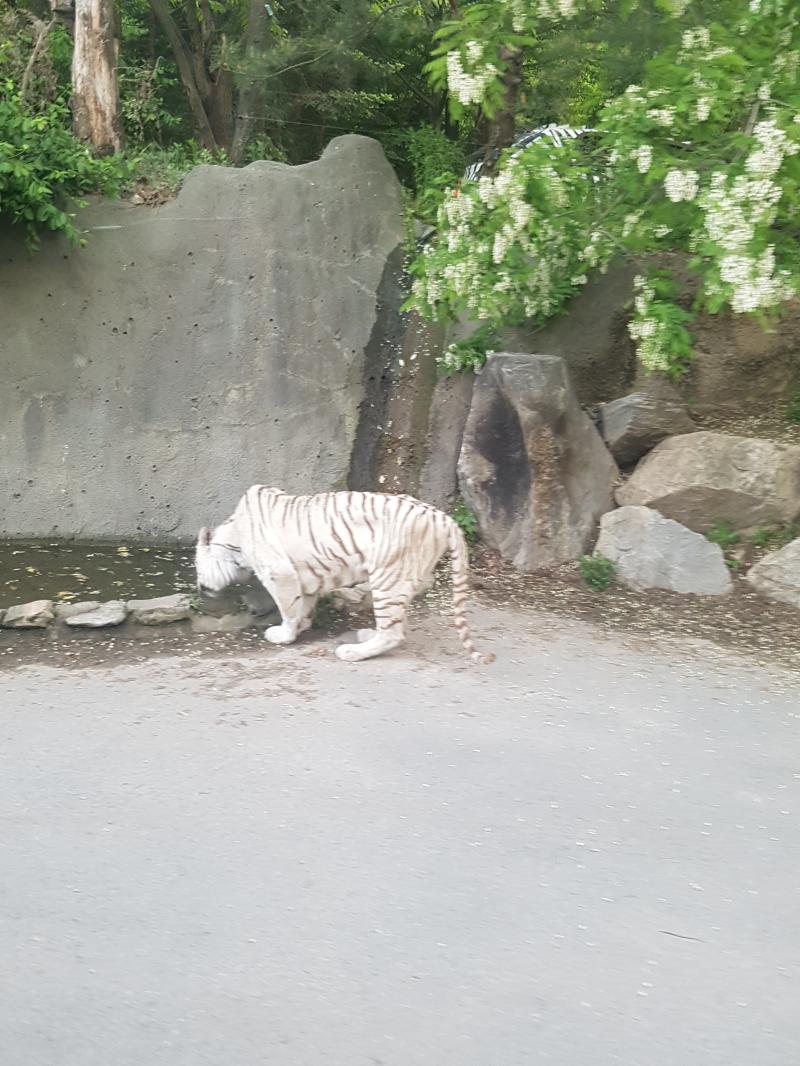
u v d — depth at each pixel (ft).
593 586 26.27
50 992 10.78
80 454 31.09
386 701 18.74
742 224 20.74
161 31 52.70
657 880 13.25
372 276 33.55
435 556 20.74
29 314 31.04
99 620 21.84
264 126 49.78
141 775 15.62
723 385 34.19
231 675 19.90
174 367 31.83
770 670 21.30
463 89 25.53
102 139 34.76
